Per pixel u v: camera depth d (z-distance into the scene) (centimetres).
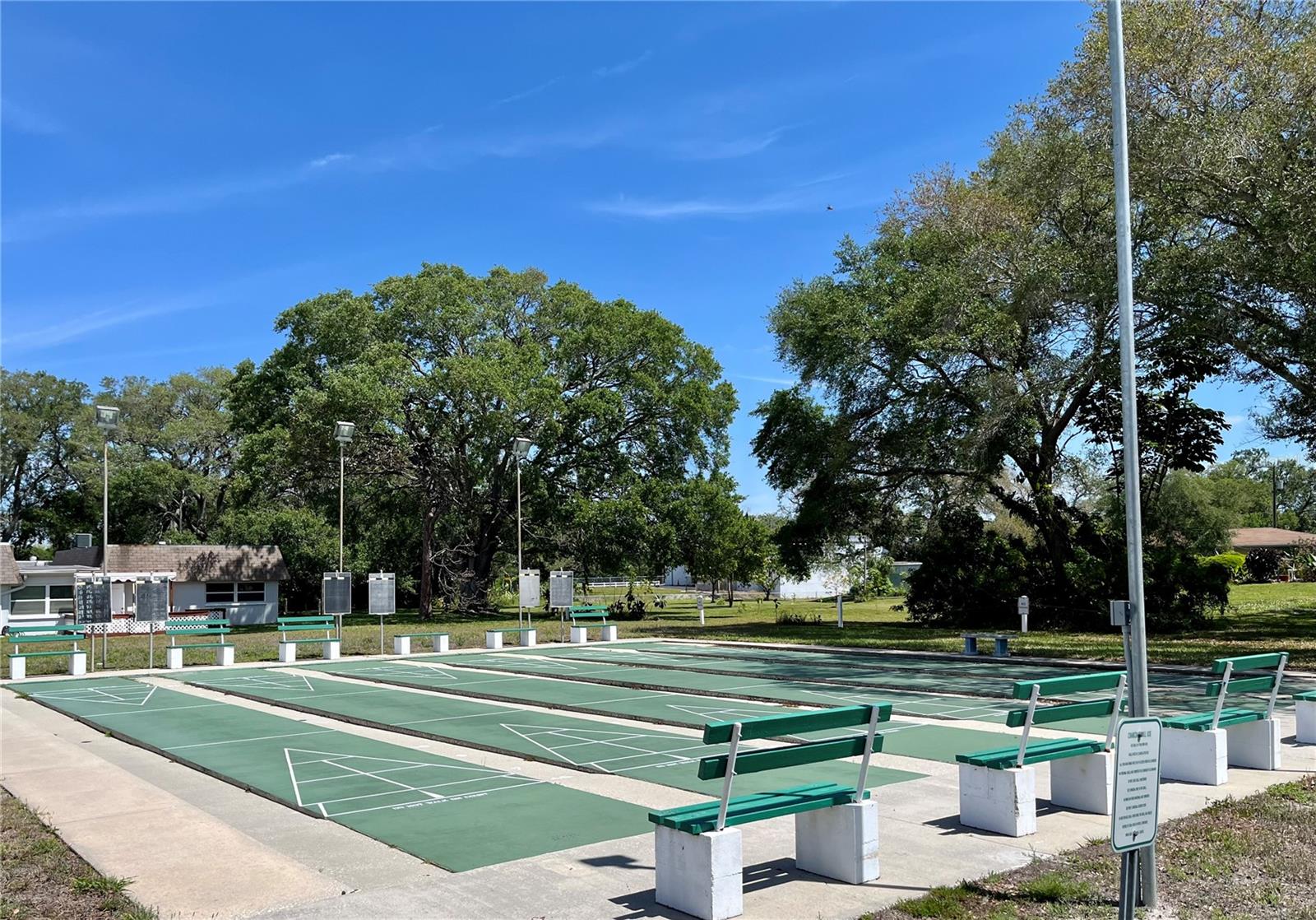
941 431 3331
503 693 1744
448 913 591
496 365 4584
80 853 734
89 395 7162
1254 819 761
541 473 4759
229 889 643
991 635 2997
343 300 4950
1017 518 4038
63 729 1435
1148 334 2806
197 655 2653
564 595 3084
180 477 6297
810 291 3656
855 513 3916
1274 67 2186
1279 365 2522
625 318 5091
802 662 2284
